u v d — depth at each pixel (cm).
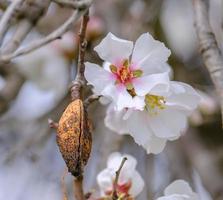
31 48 71
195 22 74
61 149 62
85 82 66
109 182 69
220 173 94
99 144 92
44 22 96
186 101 67
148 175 92
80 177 63
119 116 69
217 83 69
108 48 66
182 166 95
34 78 96
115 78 66
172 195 66
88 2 69
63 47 95
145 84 66
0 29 73
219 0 94
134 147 96
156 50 67
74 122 62
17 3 74
